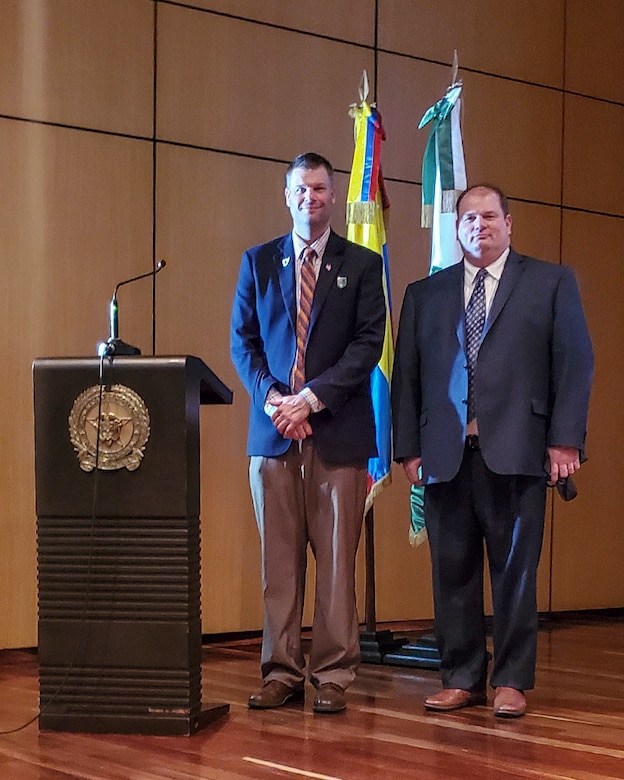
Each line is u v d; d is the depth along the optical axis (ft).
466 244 10.80
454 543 10.80
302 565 11.07
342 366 10.59
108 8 15.76
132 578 9.46
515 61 19.93
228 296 16.78
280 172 17.31
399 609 18.34
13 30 15.02
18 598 14.93
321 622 10.77
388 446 14.14
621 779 7.98
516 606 10.48
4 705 11.05
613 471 20.88
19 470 14.98
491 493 10.55
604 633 17.33
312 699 11.18
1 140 14.88
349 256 11.02
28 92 15.11
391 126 18.45
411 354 11.21
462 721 10.09
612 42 21.24
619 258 21.12
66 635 9.54
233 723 9.95
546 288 10.67
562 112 20.47
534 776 8.07
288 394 10.77
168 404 9.41
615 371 20.94
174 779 7.98
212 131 16.69
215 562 16.48
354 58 18.10
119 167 15.80
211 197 16.63
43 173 15.20
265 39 17.21
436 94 18.97
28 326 15.06
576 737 9.39
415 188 18.70
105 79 15.74
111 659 9.48
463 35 19.33
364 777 8.04
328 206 10.88
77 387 9.52
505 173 19.72
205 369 9.93
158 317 16.10
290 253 11.07
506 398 10.46
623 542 20.98
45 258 15.20
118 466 9.45
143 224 16.01
